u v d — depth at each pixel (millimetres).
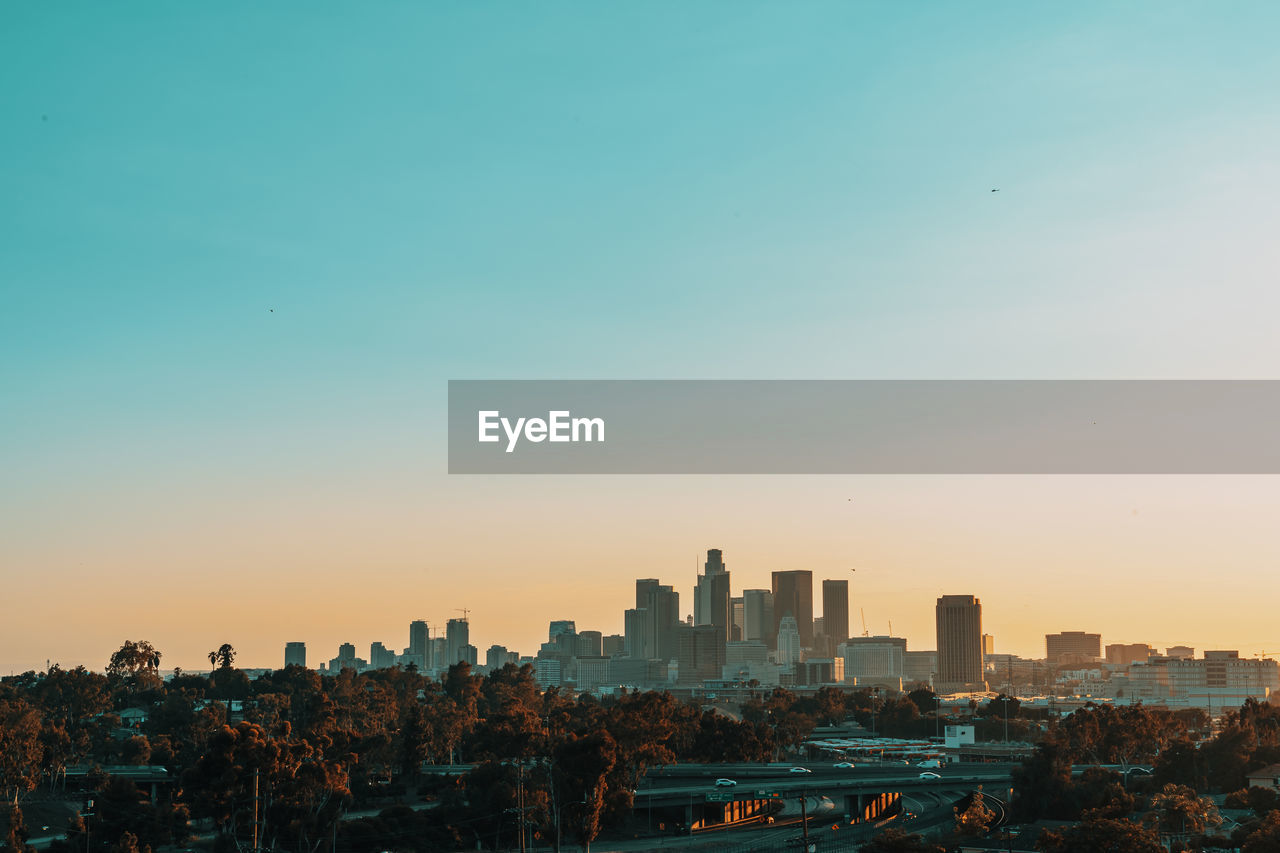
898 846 146625
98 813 175125
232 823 161250
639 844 190125
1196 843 155250
